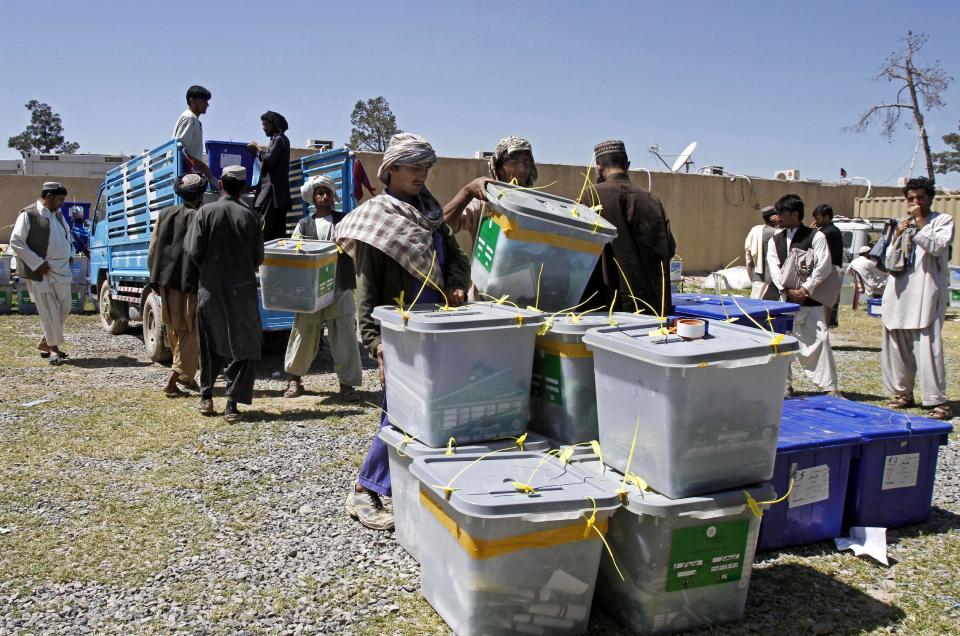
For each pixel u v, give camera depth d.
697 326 2.85
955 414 6.67
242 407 6.75
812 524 3.91
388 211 3.53
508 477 2.90
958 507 4.46
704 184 23.28
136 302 9.87
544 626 2.88
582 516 2.74
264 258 6.21
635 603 2.97
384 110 60.94
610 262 4.01
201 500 4.45
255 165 9.30
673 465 2.71
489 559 2.73
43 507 4.30
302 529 4.04
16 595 3.30
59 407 6.61
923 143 22.91
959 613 3.25
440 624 3.09
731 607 3.09
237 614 3.18
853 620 3.18
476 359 3.09
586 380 3.17
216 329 6.18
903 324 6.63
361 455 5.36
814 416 4.35
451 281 3.83
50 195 8.73
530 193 3.68
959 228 18.66
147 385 7.70
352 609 3.22
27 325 12.19
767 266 8.14
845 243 15.94
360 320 3.65
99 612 3.18
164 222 6.93
